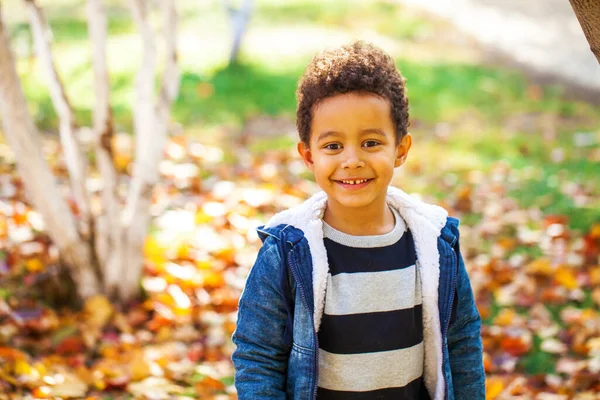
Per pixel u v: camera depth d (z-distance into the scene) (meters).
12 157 4.97
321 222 1.61
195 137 5.96
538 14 12.24
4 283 3.49
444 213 1.69
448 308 1.62
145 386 2.77
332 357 1.58
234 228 4.34
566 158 5.89
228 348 3.20
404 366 1.60
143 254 3.52
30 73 6.96
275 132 6.32
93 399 2.65
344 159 1.55
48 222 3.33
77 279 3.43
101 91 3.28
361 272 1.58
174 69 3.39
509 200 4.88
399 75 1.63
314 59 1.63
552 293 3.67
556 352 3.26
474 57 9.44
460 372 1.74
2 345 3.01
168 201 4.63
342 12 10.87
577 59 9.72
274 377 1.62
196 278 3.69
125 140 5.62
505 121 7.01
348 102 1.54
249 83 7.47
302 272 1.56
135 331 3.32
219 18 10.02
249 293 1.62
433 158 5.73
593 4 1.57
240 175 5.14
